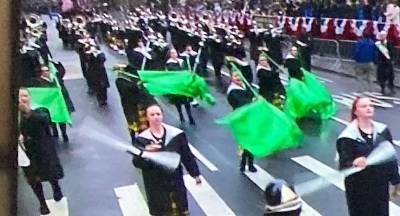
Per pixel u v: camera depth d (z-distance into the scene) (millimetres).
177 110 13352
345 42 21516
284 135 9703
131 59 15031
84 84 17656
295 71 12703
